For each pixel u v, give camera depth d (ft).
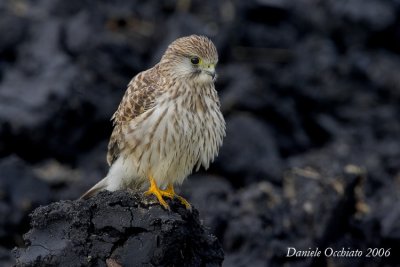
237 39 61.05
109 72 54.34
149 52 57.72
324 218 42.96
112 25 58.18
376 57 62.64
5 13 57.57
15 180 46.24
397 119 59.11
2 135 49.93
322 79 60.39
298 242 42.88
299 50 62.18
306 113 58.39
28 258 30.01
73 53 54.90
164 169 33.30
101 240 30.07
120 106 34.63
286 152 55.21
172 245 29.66
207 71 33.17
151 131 32.76
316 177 45.62
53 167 50.34
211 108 33.58
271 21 62.95
